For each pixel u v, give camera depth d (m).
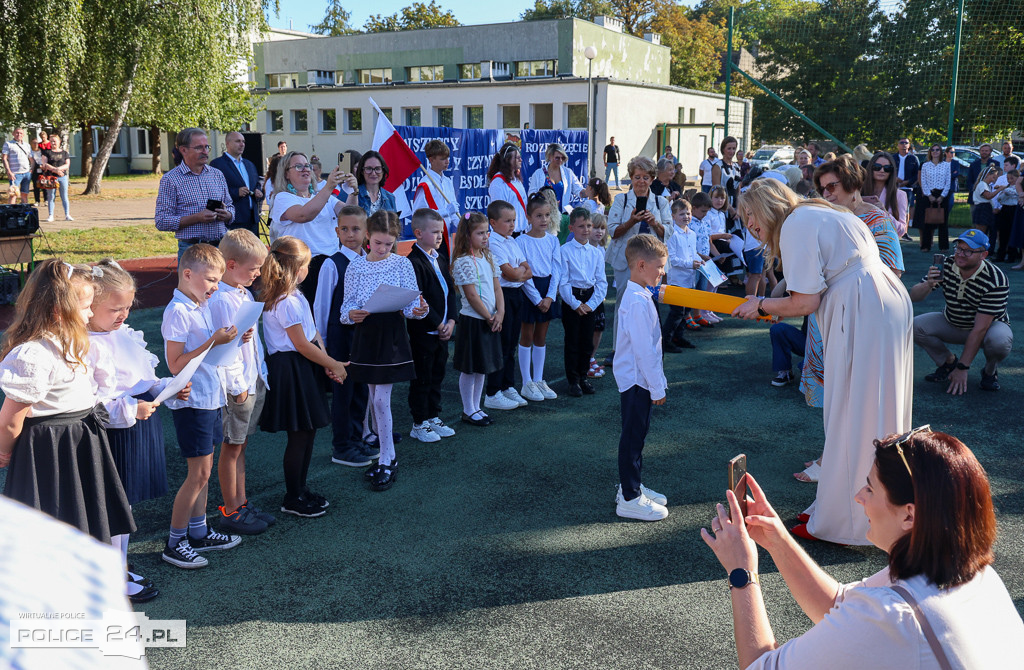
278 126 36.59
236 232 3.62
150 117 21.92
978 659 1.43
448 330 5.00
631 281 3.99
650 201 6.96
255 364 3.70
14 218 8.50
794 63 14.89
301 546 3.69
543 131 12.08
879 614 1.45
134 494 3.22
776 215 3.76
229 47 19.77
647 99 33.19
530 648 2.89
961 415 5.60
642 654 2.86
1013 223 11.70
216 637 2.95
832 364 3.60
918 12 13.84
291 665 2.78
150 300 9.26
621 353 3.94
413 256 4.91
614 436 5.19
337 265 4.74
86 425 2.85
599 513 4.07
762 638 1.74
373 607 3.17
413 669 2.77
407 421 5.52
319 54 39.72
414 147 9.79
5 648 0.59
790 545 1.93
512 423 5.44
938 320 6.24
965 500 1.46
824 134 14.29
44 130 18.84
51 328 2.71
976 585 1.50
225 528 3.77
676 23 53.44
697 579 3.41
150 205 20.58
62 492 2.78
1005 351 5.98
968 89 13.86
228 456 3.67
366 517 4.00
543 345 6.02
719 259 8.71
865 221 4.48
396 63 38.22
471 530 3.87
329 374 3.93
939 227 13.03
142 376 3.16
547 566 3.52
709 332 8.20
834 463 3.64
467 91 32.34
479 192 10.94
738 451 4.96
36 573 0.67
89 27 17.73
